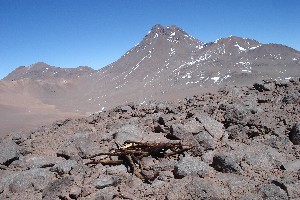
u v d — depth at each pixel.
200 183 7.24
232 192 7.18
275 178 7.49
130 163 8.81
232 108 11.05
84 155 9.93
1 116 94.06
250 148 9.30
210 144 9.41
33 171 9.03
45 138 12.98
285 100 12.49
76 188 7.75
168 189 7.47
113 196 7.42
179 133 9.91
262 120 10.54
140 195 7.49
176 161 8.77
